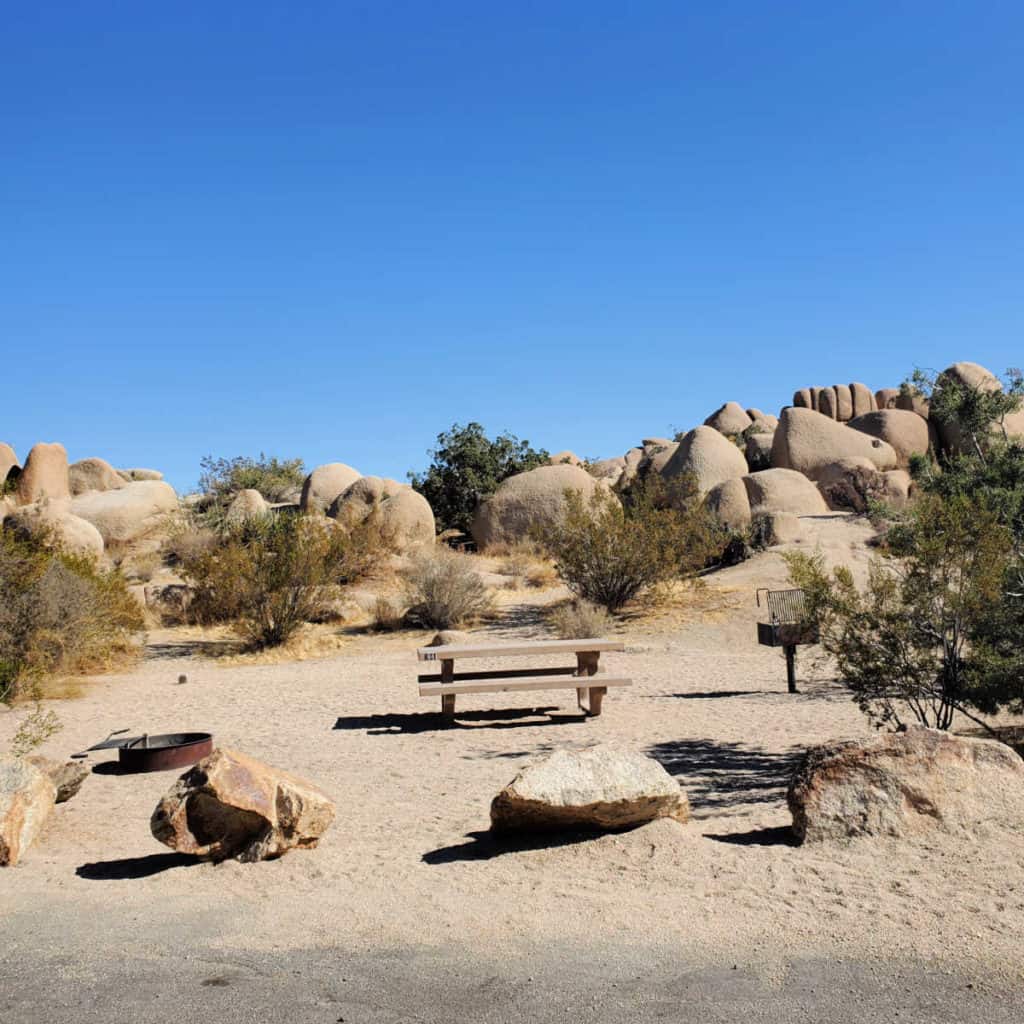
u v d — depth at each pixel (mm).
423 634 20531
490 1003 3828
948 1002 3721
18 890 5523
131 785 8734
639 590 21641
